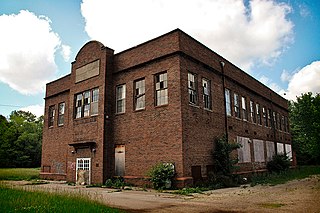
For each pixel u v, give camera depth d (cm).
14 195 955
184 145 1603
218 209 960
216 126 1956
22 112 7831
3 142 4878
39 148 5334
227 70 2234
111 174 1950
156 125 1738
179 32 1728
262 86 2939
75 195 996
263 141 2761
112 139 2000
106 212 770
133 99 1920
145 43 1900
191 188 1509
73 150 2192
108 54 2098
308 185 1717
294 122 4562
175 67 1700
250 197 1257
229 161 1864
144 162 1761
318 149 3741
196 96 1823
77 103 2308
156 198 1239
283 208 968
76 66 2355
